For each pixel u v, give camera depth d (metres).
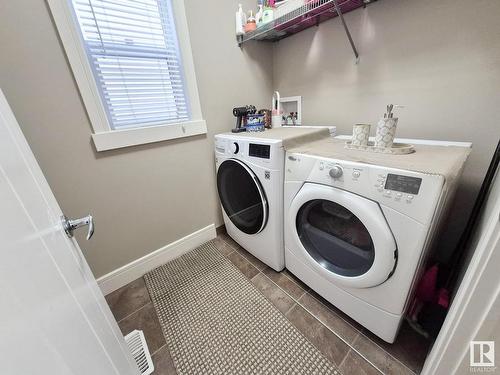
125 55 1.24
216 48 1.55
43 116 1.04
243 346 1.07
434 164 0.78
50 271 0.39
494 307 0.39
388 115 0.96
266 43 1.83
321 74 1.65
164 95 1.43
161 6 1.30
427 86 1.20
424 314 1.08
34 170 0.54
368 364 0.96
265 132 1.48
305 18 1.37
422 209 0.72
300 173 1.07
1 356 0.21
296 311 1.23
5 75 0.93
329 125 1.71
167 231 1.63
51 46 1.00
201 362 1.01
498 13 0.94
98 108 1.17
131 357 0.81
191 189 1.68
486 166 1.12
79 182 1.20
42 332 0.30
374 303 0.97
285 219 1.25
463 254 1.03
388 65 1.31
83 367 0.39
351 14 1.38
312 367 0.97
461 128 1.15
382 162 0.82
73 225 0.60
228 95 1.70
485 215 0.79
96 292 0.67
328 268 1.10
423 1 1.11
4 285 0.25
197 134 1.58
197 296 1.36
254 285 1.41
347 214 1.03
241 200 1.57
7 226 0.30
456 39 1.06
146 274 1.56
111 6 1.14
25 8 0.92
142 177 1.42
